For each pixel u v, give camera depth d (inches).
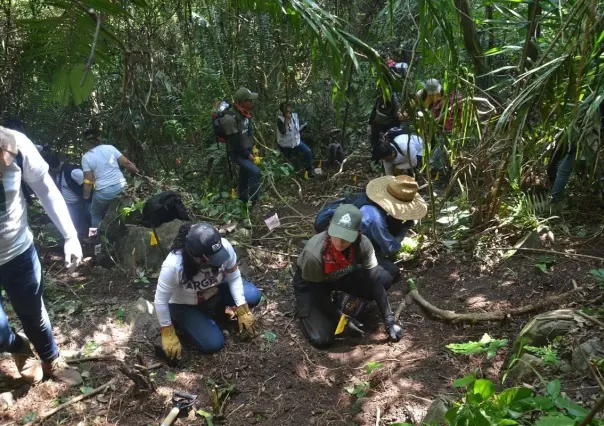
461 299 155.6
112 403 121.3
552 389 77.6
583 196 189.5
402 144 218.5
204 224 130.6
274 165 270.8
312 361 135.8
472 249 175.6
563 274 155.2
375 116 263.4
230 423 116.6
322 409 119.6
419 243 177.6
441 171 232.8
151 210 183.9
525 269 162.1
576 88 128.0
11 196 106.8
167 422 114.3
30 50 66.3
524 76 139.0
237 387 127.6
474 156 171.3
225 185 266.2
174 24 259.3
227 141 231.0
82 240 210.8
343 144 304.3
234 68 271.6
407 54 281.7
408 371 128.8
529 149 169.0
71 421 116.7
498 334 137.8
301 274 142.8
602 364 102.8
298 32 93.3
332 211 154.5
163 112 265.9
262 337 144.3
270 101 293.6
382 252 158.2
